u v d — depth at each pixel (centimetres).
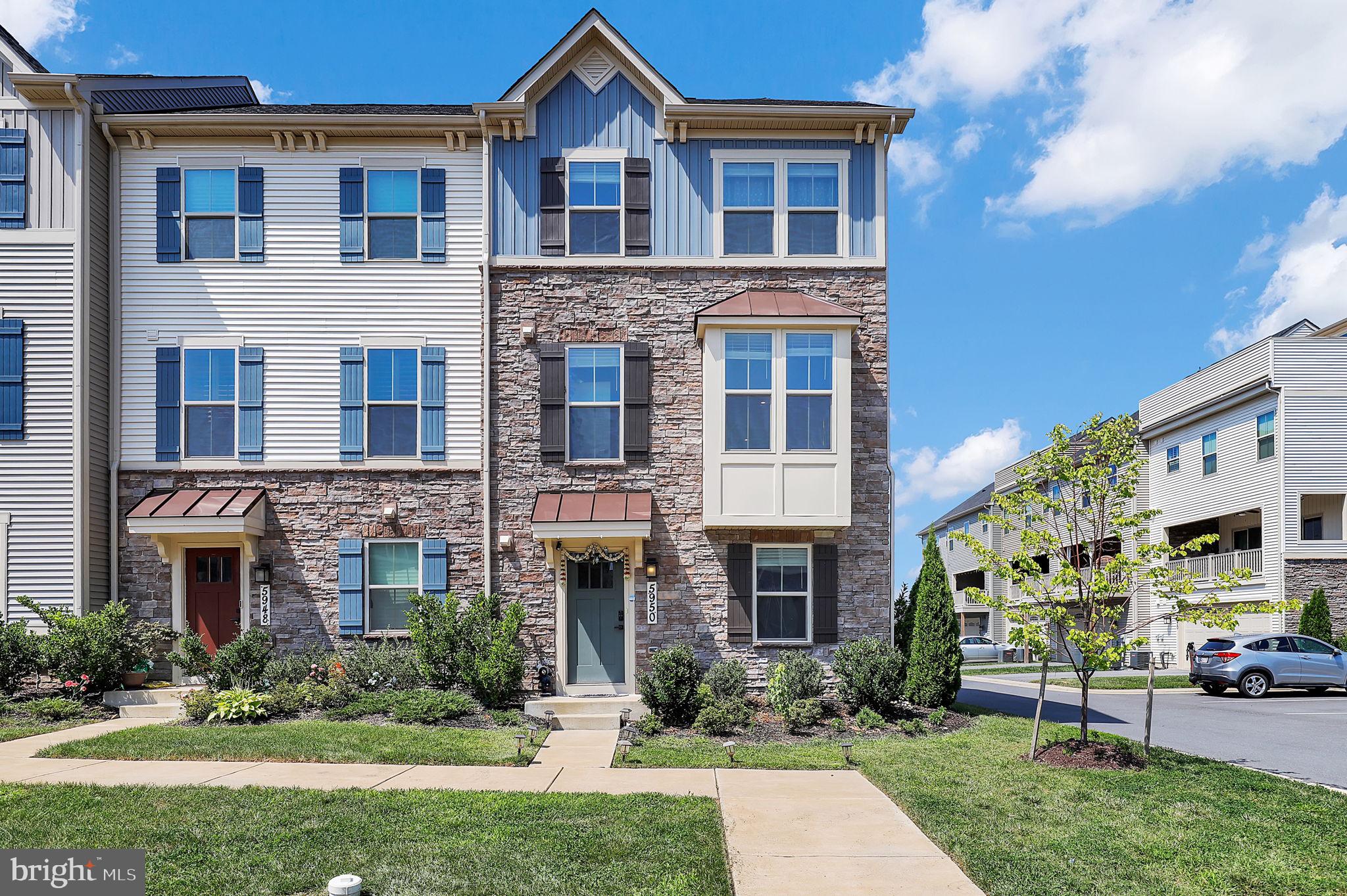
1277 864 644
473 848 646
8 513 1372
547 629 1403
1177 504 3081
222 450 1455
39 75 1375
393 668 1326
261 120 1443
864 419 1437
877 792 857
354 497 1447
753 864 640
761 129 1470
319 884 575
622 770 948
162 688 1345
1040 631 1016
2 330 1383
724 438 1384
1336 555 2469
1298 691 2180
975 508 4638
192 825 695
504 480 1430
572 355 1448
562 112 1473
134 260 1470
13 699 1273
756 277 1457
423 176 1482
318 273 1473
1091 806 800
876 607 1407
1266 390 2542
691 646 1391
